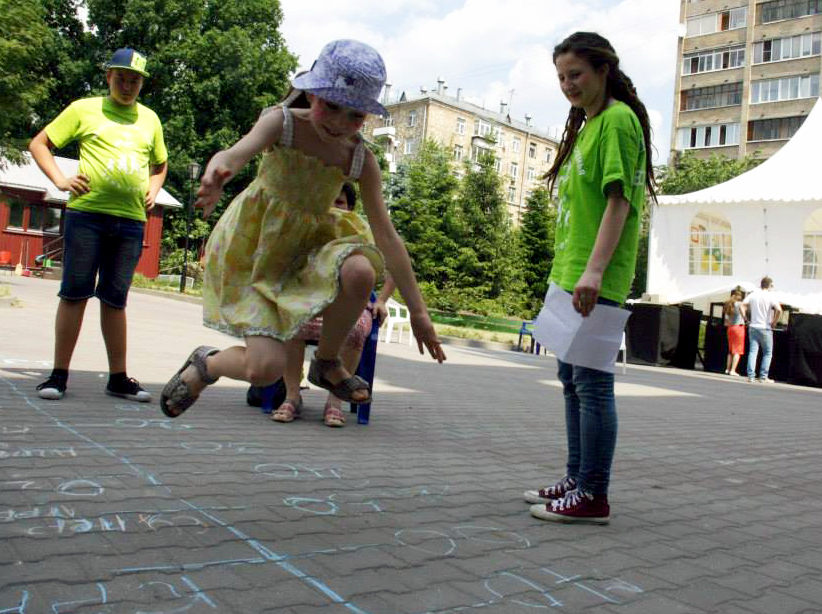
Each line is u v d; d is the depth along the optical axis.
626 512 3.79
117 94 5.00
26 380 5.59
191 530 2.74
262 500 3.25
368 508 3.32
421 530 3.06
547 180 3.86
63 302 4.97
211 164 2.27
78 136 4.94
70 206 4.93
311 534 2.85
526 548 2.97
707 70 51.69
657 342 18.80
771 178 19.81
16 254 30.48
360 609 2.19
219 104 41.44
